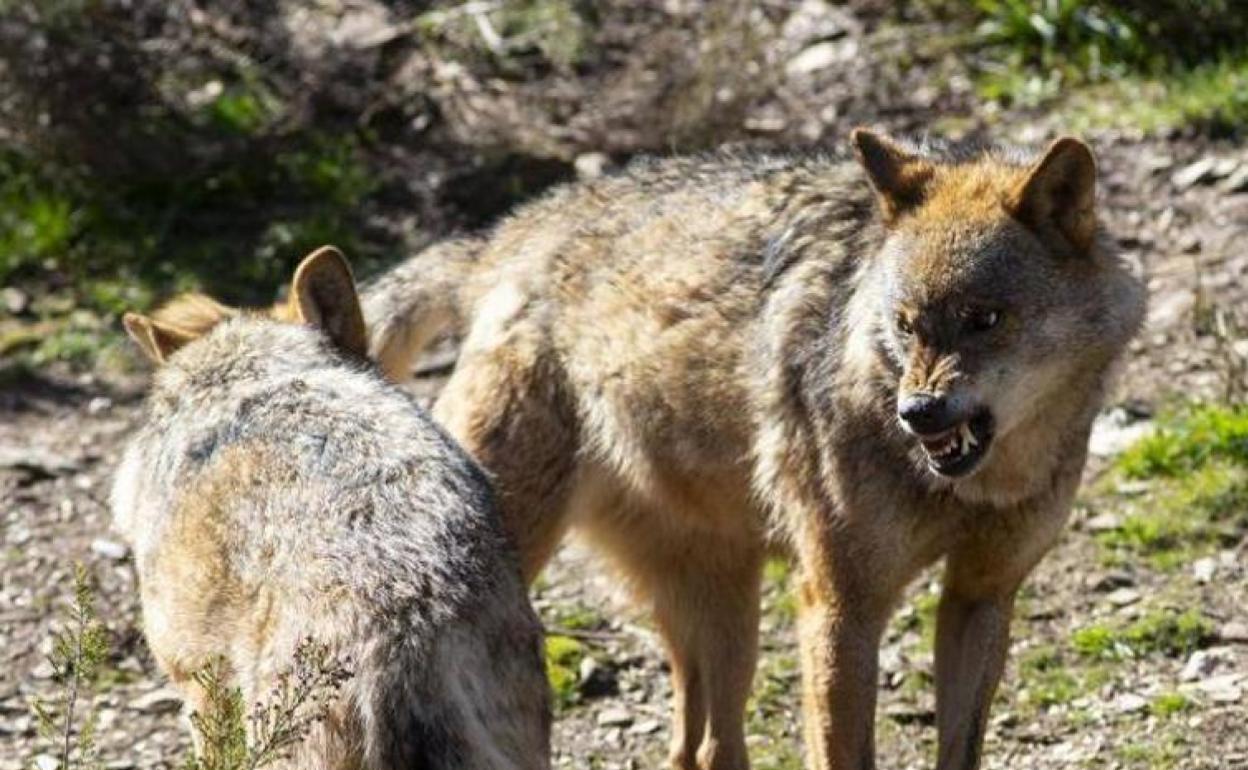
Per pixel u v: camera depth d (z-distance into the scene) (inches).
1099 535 518.3
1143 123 683.4
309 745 312.3
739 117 695.1
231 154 705.0
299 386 368.5
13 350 638.5
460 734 305.4
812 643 410.3
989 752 450.3
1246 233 629.9
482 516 334.6
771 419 414.9
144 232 685.3
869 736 409.7
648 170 455.8
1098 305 392.5
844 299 405.7
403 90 734.5
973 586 413.4
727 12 727.7
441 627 310.7
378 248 671.8
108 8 729.0
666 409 432.5
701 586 455.5
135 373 629.9
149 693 484.4
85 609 347.6
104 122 700.7
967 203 390.9
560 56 741.9
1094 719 454.6
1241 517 515.8
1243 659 466.6
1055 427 397.1
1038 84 713.6
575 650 498.0
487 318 455.8
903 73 729.0
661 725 476.1
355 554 322.7
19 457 580.7
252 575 332.8
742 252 425.7
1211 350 582.2
